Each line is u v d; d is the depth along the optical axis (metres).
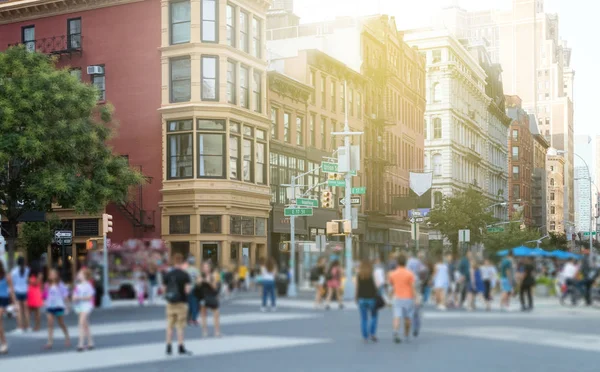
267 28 73.50
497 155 132.88
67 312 22.78
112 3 48.81
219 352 15.95
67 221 49.66
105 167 41.94
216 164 46.28
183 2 46.97
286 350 16.20
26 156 37.88
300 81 56.44
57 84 39.72
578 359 14.59
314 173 57.56
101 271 24.84
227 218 46.19
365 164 67.00
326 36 66.88
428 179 73.12
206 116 46.03
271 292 25.44
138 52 48.00
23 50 40.62
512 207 145.25
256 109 49.97
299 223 54.56
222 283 24.56
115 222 48.19
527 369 13.29
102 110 42.75
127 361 14.83
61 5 50.16
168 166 46.72
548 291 24.73
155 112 47.31
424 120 95.19
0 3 51.59
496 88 130.75
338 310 26.38
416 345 16.95
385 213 69.50
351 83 64.38
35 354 16.23
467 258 25.42
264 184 50.16
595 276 24.53
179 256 15.78
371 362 14.24
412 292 17.64
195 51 46.09
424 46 97.62
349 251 30.22
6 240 43.69
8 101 38.50
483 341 17.64
